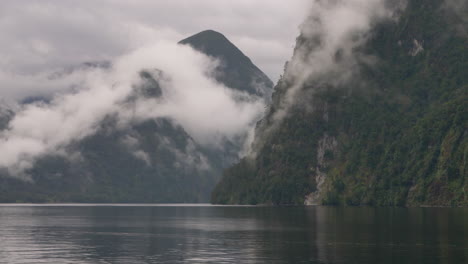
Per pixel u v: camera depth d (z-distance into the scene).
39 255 76.38
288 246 84.12
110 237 104.44
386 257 69.94
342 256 71.62
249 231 116.00
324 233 105.31
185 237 103.25
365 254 72.94
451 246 79.69
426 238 90.38
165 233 113.69
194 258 72.38
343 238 93.88
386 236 94.75
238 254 75.62
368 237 94.00
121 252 79.38
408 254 72.19
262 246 84.94
